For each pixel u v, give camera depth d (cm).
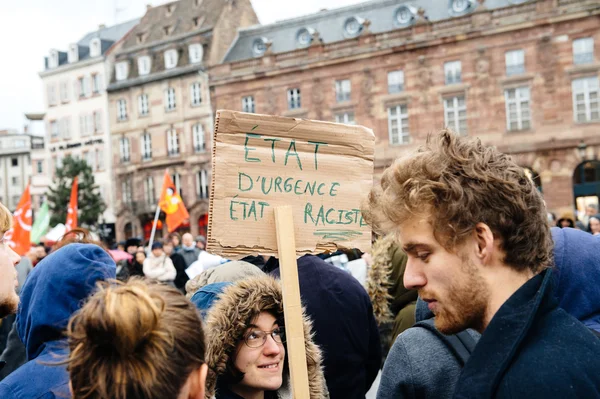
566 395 131
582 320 215
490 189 152
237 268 337
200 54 4231
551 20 3122
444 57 3378
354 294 346
